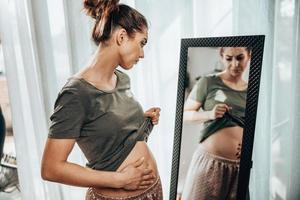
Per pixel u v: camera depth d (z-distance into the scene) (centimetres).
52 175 93
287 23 145
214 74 106
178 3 145
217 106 106
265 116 150
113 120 100
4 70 139
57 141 93
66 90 93
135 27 102
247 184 100
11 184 171
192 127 114
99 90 97
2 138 95
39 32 134
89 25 138
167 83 151
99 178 98
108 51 99
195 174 114
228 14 145
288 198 160
